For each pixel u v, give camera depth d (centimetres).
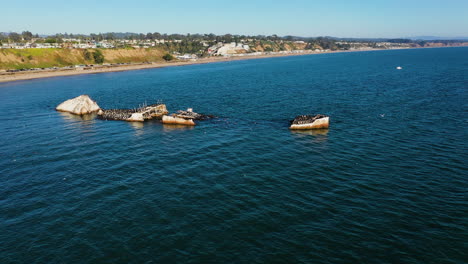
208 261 2408
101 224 2908
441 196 3328
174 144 5244
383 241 2620
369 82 12444
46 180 3869
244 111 7800
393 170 4009
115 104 9275
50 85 13575
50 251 2553
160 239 2678
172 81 14575
